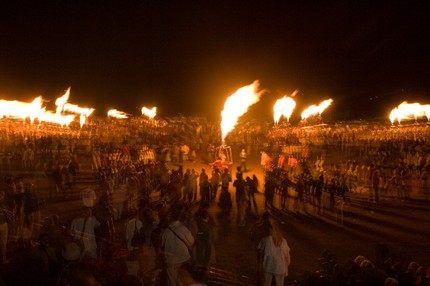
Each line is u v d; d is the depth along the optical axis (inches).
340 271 345.1
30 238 434.0
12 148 1403.8
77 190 916.6
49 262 329.7
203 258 372.2
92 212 402.0
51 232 335.6
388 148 1652.3
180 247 336.5
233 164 1499.8
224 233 629.9
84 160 1391.5
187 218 375.6
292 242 584.1
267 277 348.5
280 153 1561.3
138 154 1299.2
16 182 523.8
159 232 341.1
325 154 1611.7
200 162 1491.1
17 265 337.4
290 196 946.7
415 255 522.6
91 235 357.7
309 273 345.7
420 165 1191.6
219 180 910.4
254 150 1845.5
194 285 243.3
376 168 922.7
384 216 758.5
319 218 737.0
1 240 392.5
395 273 332.2
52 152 1412.4
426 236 617.6
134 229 356.5
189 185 828.0
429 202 895.1
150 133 2066.9
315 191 792.3
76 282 257.6
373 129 2144.4
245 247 557.6
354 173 1010.7
